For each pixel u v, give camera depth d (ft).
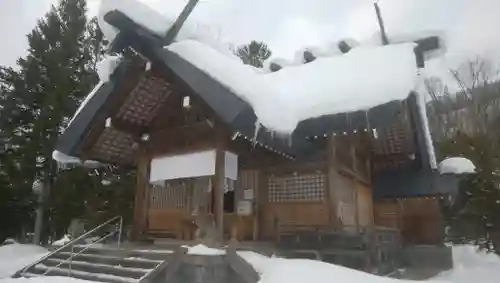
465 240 60.44
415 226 51.39
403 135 41.81
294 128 30.14
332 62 40.29
